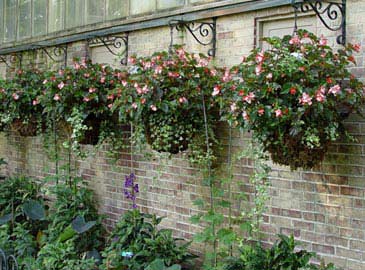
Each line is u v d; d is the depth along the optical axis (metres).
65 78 4.94
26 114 5.90
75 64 5.05
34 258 4.86
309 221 3.86
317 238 3.81
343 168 3.65
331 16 3.67
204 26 4.56
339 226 3.69
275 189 4.06
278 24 4.09
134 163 5.31
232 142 4.36
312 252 3.72
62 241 4.98
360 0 3.52
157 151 4.52
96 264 4.93
